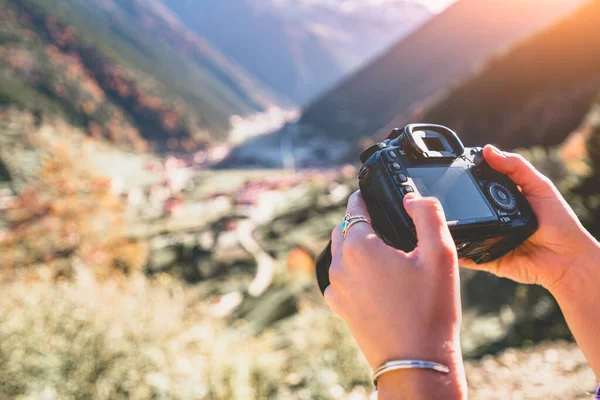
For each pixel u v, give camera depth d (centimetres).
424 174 118
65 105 16562
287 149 17325
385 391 69
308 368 535
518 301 999
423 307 70
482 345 834
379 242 80
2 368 346
